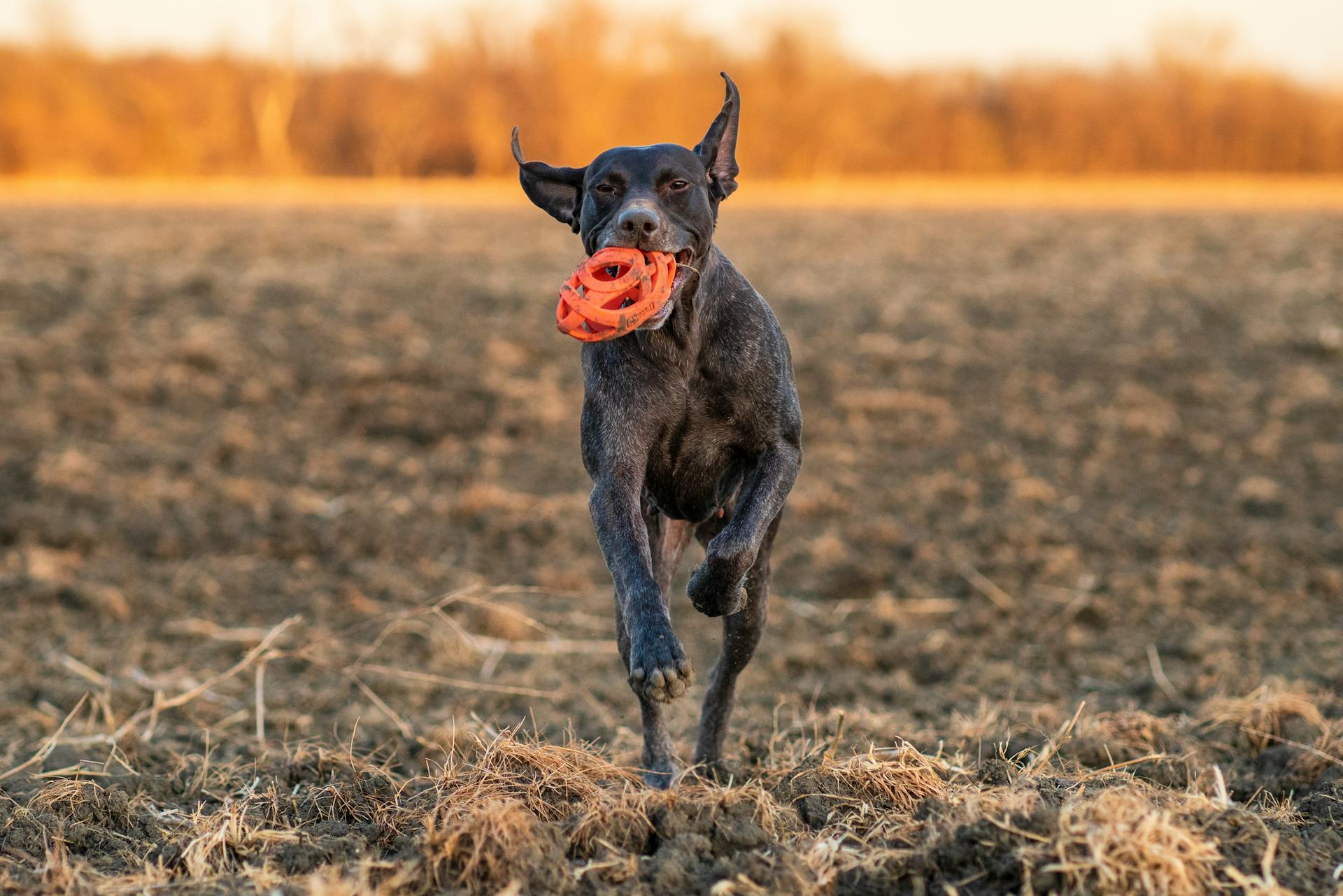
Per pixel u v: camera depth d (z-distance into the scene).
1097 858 3.53
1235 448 12.26
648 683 4.05
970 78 76.81
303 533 9.92
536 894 3.81
